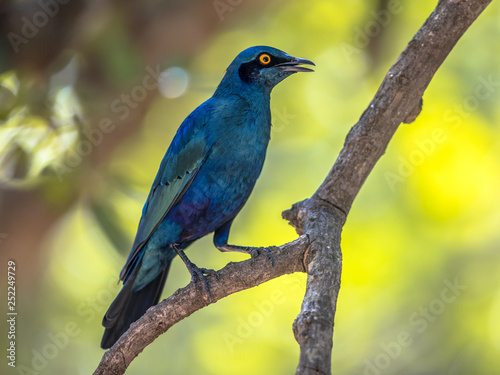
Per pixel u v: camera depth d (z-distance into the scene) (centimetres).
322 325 582
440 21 766
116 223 1139
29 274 1373
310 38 1608
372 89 1540
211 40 1380
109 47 1151
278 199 1485
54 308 1531
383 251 1403
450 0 772
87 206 1149
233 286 702
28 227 1262
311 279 664
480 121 1381
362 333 1462
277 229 1457
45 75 1152
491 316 1345
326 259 688
